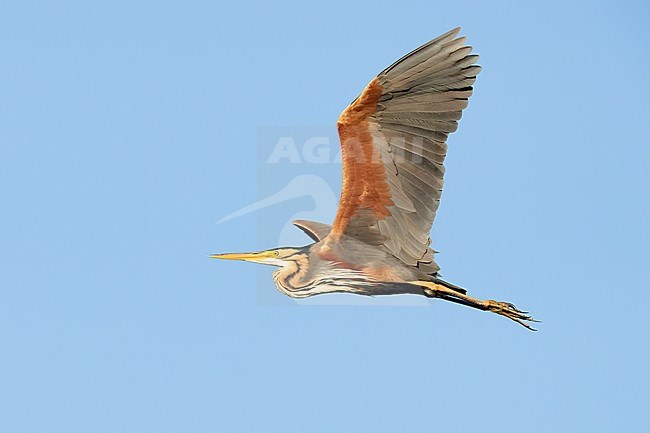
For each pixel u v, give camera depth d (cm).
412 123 1359
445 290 1448
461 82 1350
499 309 1449
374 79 1326
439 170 1379
